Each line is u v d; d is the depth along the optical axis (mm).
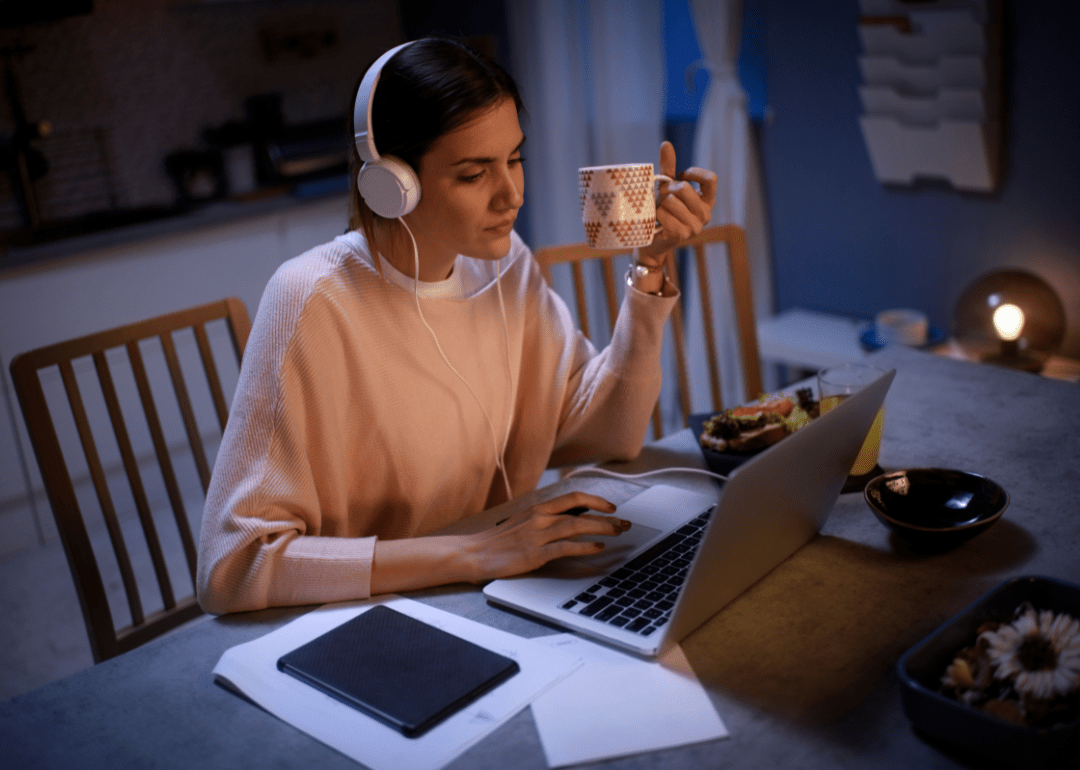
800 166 2912
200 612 1312
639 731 713
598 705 747
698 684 764
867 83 2604
